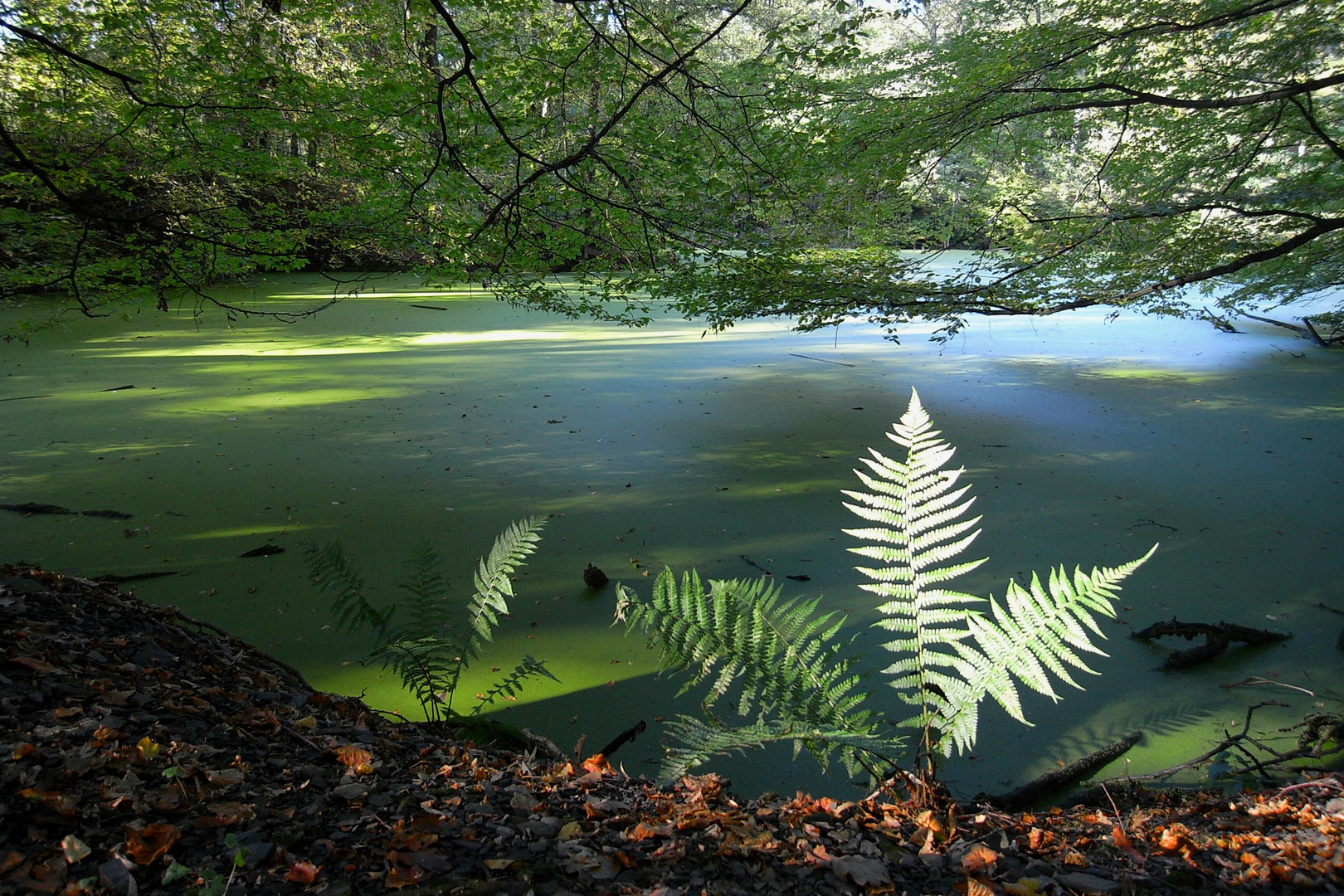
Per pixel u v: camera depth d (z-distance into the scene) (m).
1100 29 7.52
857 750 2.63
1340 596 5.59
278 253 7.02
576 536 6.60
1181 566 6.05
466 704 4.35
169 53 6.55
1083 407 10.59
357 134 6.15
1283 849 2.24
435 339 15.12
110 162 6.37
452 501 7.31
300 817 2.12
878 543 6.44
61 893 1.71
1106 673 4.71
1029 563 6.11
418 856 1.96
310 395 10.84
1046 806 3.55
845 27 6.15
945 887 2.03
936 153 9.21
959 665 2.66
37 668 2.67
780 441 9.20
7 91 7.04
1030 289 7.87
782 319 18.22
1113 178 9.01
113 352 13.21
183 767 2.24
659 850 2.08
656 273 7.16
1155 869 2.17
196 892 1.77
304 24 8.84
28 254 7.40
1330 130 8.70
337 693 4.39
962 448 8.91
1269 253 7.11
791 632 2.87
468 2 6.14
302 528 6.66
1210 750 4.02
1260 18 7.51
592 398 10.97
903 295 7.79
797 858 2.10
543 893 1.85
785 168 6.69
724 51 11.56
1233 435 9.32
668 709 4.31
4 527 6.57
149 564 5.96
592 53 6.11
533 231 6.86
